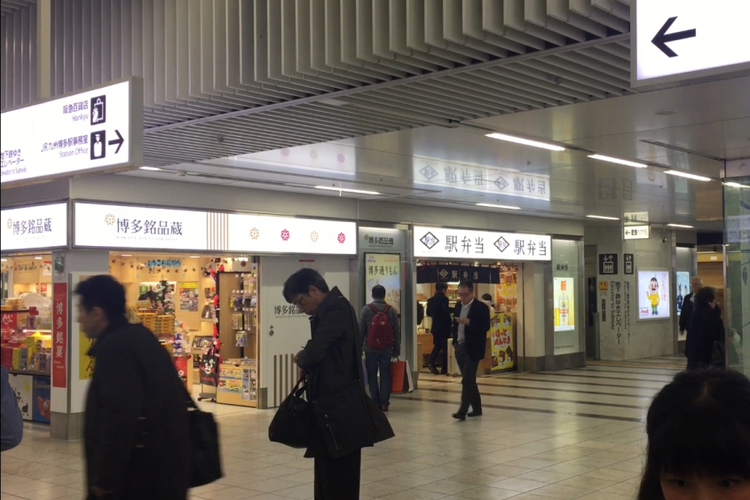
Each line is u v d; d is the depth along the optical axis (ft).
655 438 4.33
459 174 34.71
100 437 11.31
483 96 19.81
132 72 21.30
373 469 25.77
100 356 11.71
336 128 23.39
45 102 15.33
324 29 17.51
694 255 75.15
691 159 30.68
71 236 31.35
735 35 10.72
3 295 42.75
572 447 29.19
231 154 27.76
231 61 19.15
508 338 56.13
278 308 40.16
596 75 17.83
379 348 38.34
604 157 30.30
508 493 22.54
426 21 15.78
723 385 4.29
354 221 43.37
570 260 59.57
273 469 26.30
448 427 33.71
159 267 48.34
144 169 31.32
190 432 12.76
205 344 43.91
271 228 39.06
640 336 66.95
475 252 51.31
